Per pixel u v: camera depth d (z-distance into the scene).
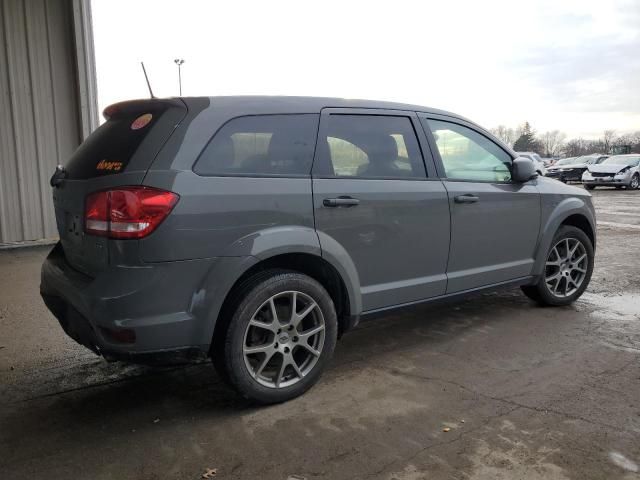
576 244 5.31
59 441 2.93
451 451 2.77
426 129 4.14
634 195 20.58
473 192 4.27
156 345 2.87
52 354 4.25
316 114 3.54
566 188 5.23
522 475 2.56
